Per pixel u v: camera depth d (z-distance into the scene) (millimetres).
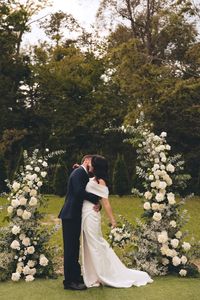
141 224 7559
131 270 6793
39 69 27594
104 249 6625
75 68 28188
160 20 24578
